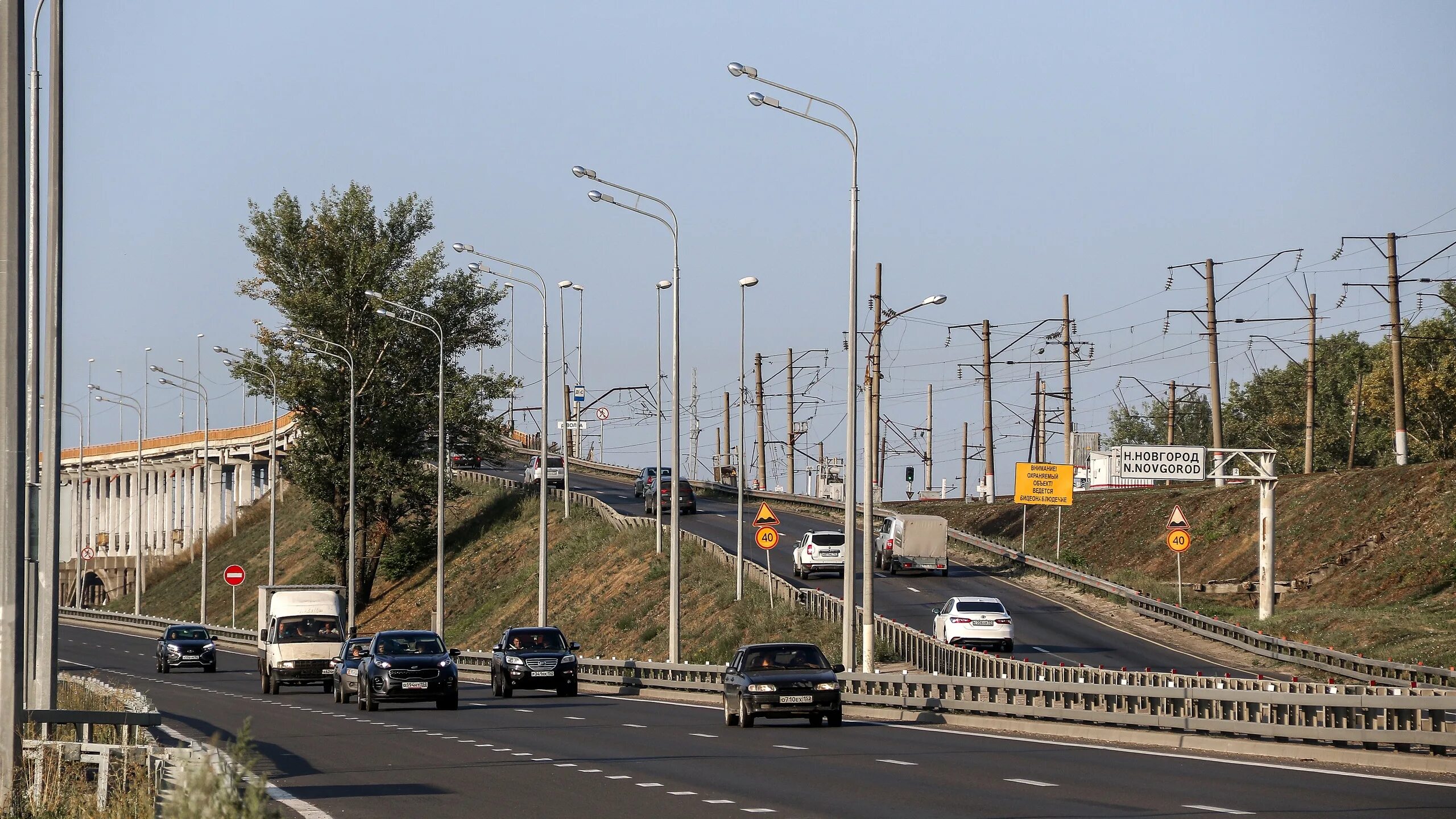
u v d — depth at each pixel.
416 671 73.25
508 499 193.12
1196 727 48.69
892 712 66.50
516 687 87.00
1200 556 144.12
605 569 149.00
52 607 45.47
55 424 45.22
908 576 143.25
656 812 33.38
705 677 81.81
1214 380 145.88
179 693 95.44
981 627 96.12
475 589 168.75
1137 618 115.81
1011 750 48.69
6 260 31.27
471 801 35.88
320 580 187.50
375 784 39.66
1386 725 42.12
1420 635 94.25
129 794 32.44
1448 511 120.50
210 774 20.44
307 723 65.00
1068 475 149.75
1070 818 30.81
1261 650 96.19
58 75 43.94
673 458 90.94
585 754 48.31
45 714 34.69
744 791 37.25
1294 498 141.38
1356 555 123.69
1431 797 33.50
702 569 132.50
